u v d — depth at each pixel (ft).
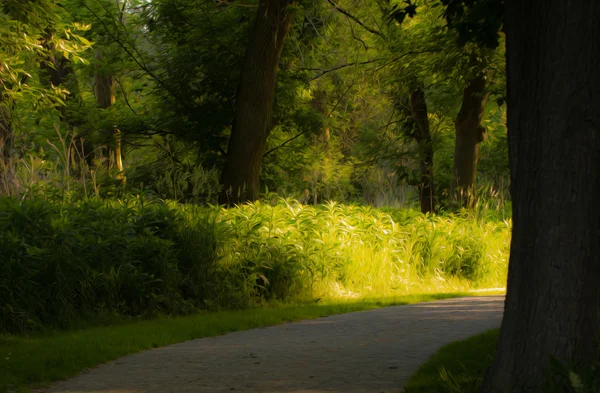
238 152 63.31
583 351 17.71
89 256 40.57
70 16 76.18
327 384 22.43
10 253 37.06
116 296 40.34
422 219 65.77
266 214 53.26
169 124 72.95
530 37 18.45
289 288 48.65
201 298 44.27
